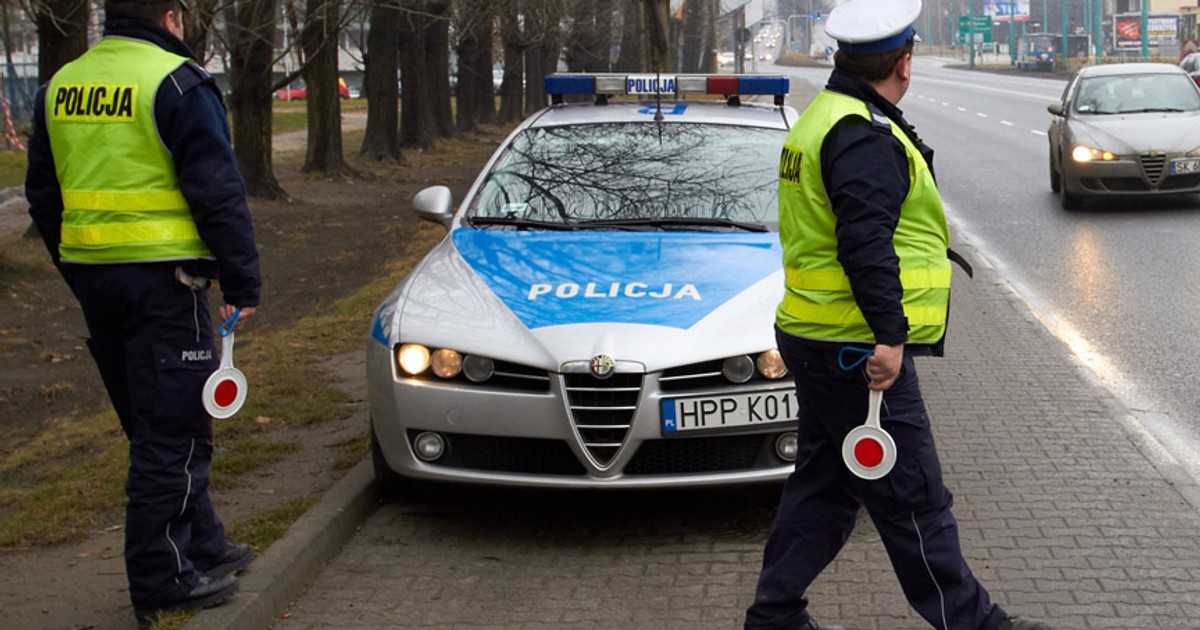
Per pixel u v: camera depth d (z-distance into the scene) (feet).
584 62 143.95
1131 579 15.23
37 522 17.84
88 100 13.52
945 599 11.93
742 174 20.92
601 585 15.76
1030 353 27.37
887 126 11.33
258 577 15.03
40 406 26.96
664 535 17.37
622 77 24.08
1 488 19.90
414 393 17.06
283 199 66.08
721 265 18.30
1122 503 17.90
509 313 17.37
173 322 13.64
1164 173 48.42
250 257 13.56
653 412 16.46
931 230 11.69
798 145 11.73
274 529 16.80
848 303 11.57
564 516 18.21
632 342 16.53
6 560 16.63
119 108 13.39
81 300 13.82
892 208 11.18
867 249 11.02
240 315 13.61
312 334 31.04
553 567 16.42
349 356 28.48
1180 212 48.37
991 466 19.70
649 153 21.54
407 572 16.37
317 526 16.75
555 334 16.79
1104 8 394.11
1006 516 17.47
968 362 26.68
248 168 65.46
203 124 13.35
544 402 16.53
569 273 18.26
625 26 136.26
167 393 13.60
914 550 11.87
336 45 78.54
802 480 12.66
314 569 16.22
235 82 65.05
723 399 16.55
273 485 19.24
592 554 16.81
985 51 467.93
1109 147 48.88
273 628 14.75
